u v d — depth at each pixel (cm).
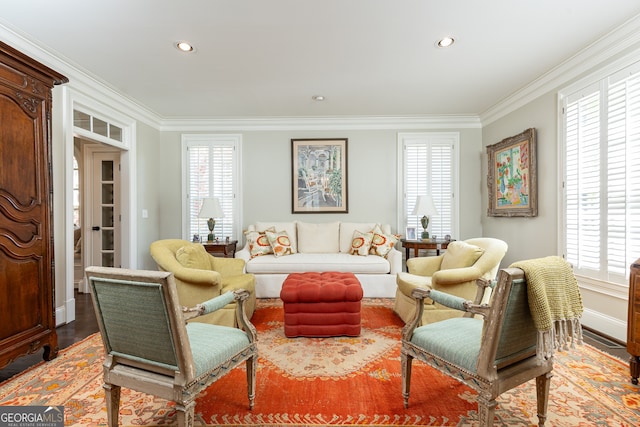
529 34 243
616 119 247
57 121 283
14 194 190
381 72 309
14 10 208
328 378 189
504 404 163
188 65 292
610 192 252
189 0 200
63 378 190
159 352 122
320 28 233
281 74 312
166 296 113
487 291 251
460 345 140
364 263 363
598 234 263
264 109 421
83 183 409
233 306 261
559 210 306
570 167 294
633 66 234
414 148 464
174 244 292
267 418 154
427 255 466
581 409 158
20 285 193
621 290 242
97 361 212
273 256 393
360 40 250
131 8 207
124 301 122
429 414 156
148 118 432
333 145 467
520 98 363
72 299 293
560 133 306
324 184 468
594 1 204
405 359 160
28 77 199
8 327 186
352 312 250
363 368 201
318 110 426
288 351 226
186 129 469
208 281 246
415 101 393
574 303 130
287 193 471
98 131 346
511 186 379
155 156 455
